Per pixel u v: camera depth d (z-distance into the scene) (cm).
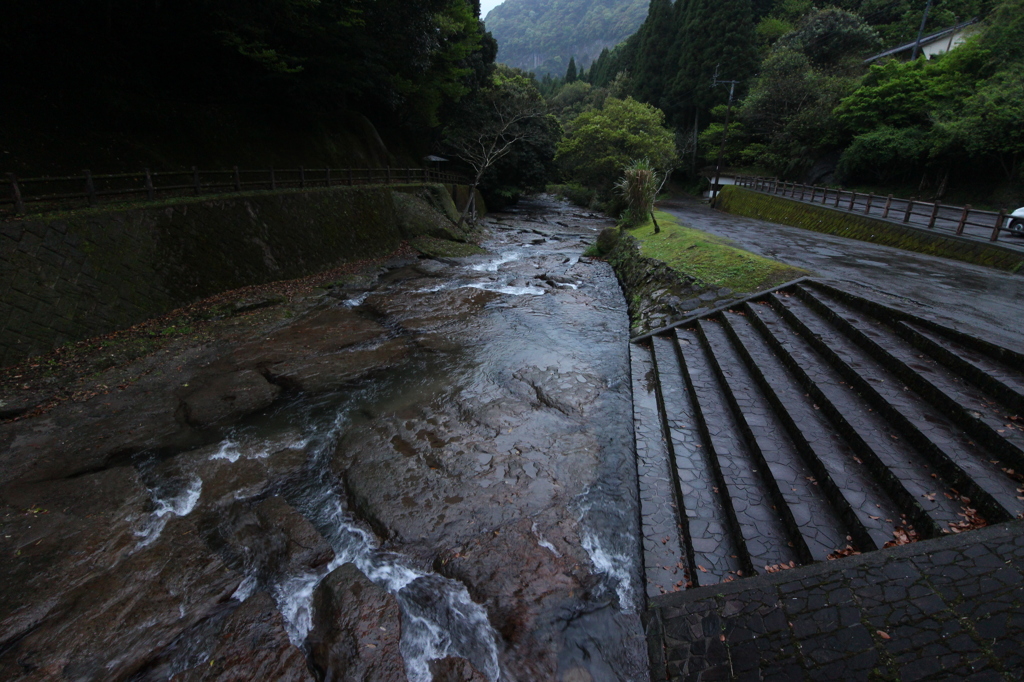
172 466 567
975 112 1925
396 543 463
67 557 426
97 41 1256
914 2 3647
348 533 480
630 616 389
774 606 344
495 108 3081
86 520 472
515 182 3406
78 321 814
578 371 840
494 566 428
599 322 1116
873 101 2506
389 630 371
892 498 418
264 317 1039
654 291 1164
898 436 478
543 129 3425
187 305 1020
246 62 1625
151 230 962
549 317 1138
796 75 3083
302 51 1705
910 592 321
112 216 892
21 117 1069
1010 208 1862
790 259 1098
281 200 1327
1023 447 393
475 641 372
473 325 1070
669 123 4484
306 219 1408
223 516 489
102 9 1208
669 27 4356
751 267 1031
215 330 957
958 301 728
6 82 1080
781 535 427
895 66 2572
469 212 2550
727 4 3641
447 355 907
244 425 664
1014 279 890
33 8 1062
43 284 771
